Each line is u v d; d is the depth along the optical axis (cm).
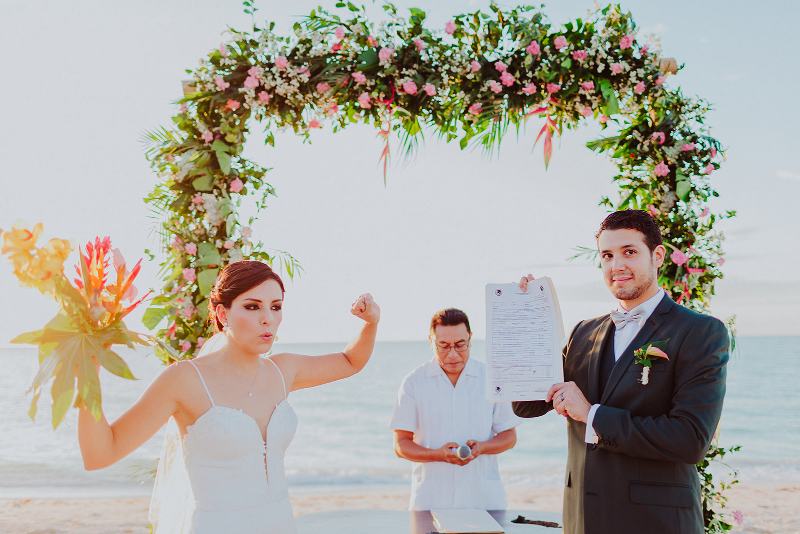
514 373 282
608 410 255
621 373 269
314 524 342
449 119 425
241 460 260
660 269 424
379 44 415
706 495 407
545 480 1548
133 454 1759
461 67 415
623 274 271
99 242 225
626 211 279
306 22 416
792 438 2347
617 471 258
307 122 422
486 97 419
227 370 274
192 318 400
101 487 1419
